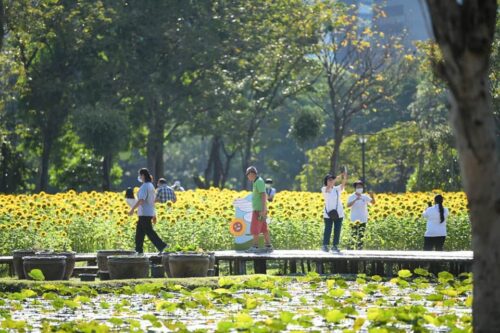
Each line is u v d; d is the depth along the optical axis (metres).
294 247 37.06
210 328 15.98
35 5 76.25
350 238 36.16
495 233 12.48
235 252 32.50
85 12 79.62
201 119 83.81
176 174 154.88
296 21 82.75
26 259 26.95
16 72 72.75
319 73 87.50
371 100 83.69
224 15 83.19
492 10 12.29
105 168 79.38
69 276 28.33
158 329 15.97
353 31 82.94
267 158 139.88
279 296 20.98
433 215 34.03
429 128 96.56
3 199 40.88
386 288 21.58
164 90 80.94
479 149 12.35
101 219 36.94
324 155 108.31
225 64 83.69
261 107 85.94
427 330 14.83
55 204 39.44
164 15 82.88
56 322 17.16
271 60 83.06
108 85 81.50
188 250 29.47
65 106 80.56
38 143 83.44
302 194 42.38
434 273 30.80
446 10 12.34
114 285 24.41
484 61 12.30
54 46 81.31
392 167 105.62
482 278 12.55
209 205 38.06
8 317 17.52
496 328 12.45
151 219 31.58
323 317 16.83
